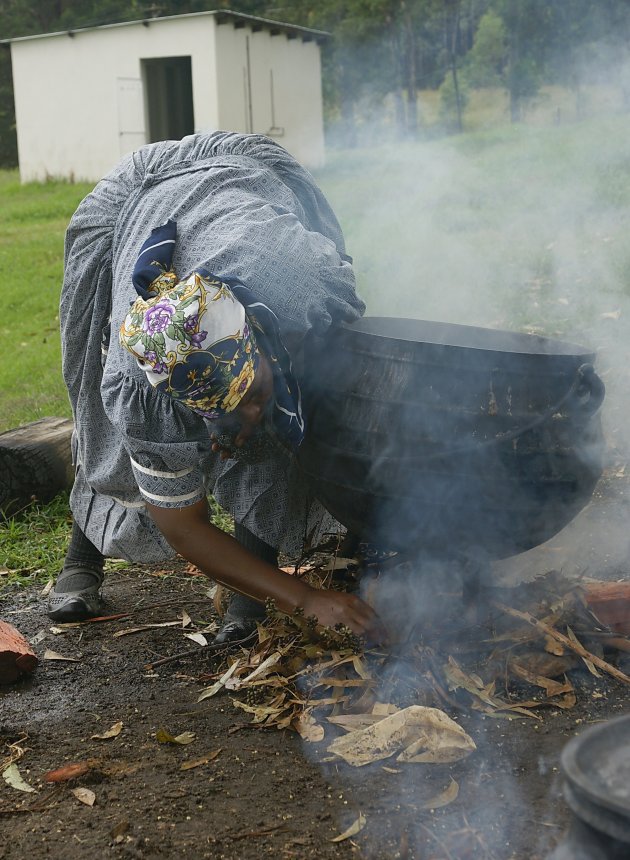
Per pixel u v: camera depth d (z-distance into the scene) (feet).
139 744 8.46
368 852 6.83
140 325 7.33
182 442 8.25
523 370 8.01
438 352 8.03
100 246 9.30
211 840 7.04
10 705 9.37
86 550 11.46
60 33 69.82
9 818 7.54
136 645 10.53
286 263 7.94
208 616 11.22
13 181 86.74
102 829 7.27
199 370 7.19
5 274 40.81
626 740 5.39
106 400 8.44
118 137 69.87
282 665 8.86
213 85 62.75
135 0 127.13
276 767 7.93
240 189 8.60
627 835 4.76
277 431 7.99
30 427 16.34
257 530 9.49
